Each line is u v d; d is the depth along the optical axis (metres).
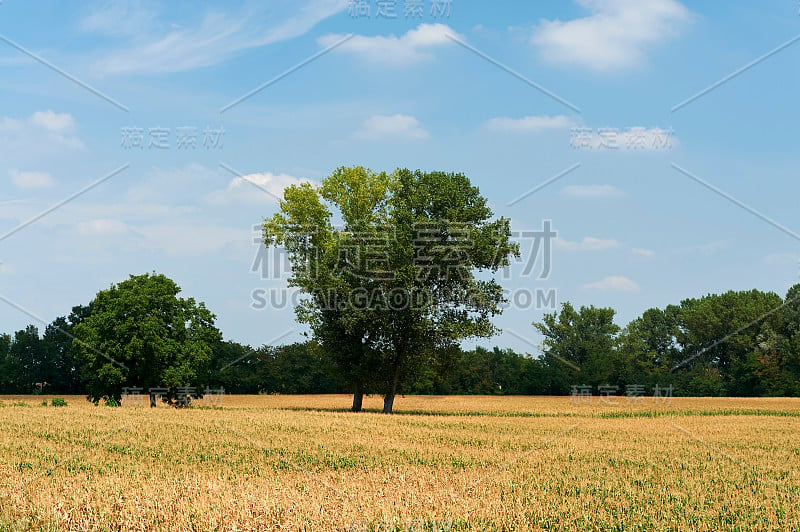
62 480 19.20
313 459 25.31
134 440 29.64
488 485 20.39
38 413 42.78
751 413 61.06
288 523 14.85
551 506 17.66
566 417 53.31
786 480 22.58
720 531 15.67
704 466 25.48
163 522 15.16
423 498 17.81
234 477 20.94
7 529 14.47
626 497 19.17
